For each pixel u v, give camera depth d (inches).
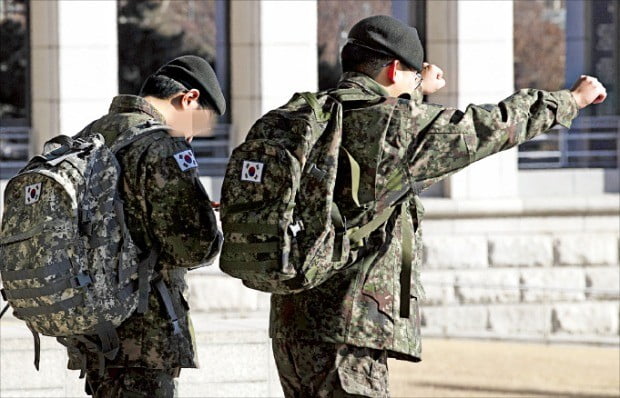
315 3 1256.2
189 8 1266.0
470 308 1278.3
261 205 367.6
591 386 938.1
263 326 663.1
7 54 1228.5
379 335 378.3
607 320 1316.4
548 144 1363.2
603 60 1389.0
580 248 1314.0
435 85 421.1
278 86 1242.6
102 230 390.9
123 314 393.7
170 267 407.2
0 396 621.6
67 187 387.5
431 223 1278.3
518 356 1118.4
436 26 1299.2
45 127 1194.6
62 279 385.7
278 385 655.1
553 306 1299.2
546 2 1369.3
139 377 408.2
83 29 1186.6
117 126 410.3
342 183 371.6
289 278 365.7
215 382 644.7
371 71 389.7
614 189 1373.0
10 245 393.4
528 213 1304.1
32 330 410.3
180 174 397.7
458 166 373.1
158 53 1257.4
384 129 369.7
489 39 1294.3
